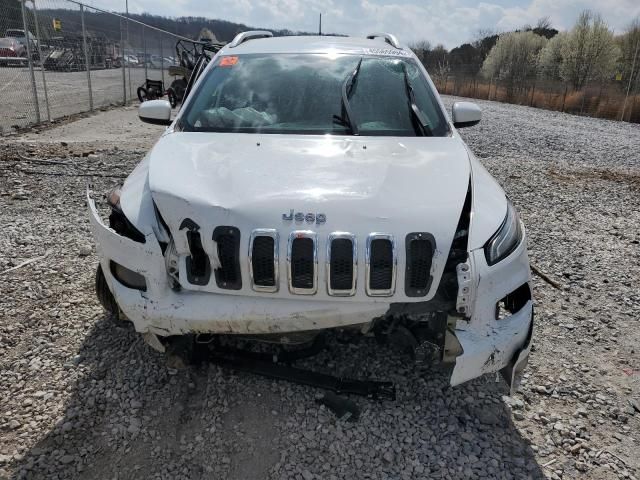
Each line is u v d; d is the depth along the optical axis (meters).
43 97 14.29
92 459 2.52
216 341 3.02
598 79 34.81
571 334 3.82
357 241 2.40
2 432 2.66
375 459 2.56
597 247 5.69
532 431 2.82
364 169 2.82
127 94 19.27
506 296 2.72
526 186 8.42
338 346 3.33
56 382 3.03
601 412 3.00
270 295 2.46
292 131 3.39
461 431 2.76
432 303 2.54
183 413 2.81
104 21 17.61
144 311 2.62
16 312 3.72
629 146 13.82
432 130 3.49
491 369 2.58
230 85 3.76
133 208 2.78
